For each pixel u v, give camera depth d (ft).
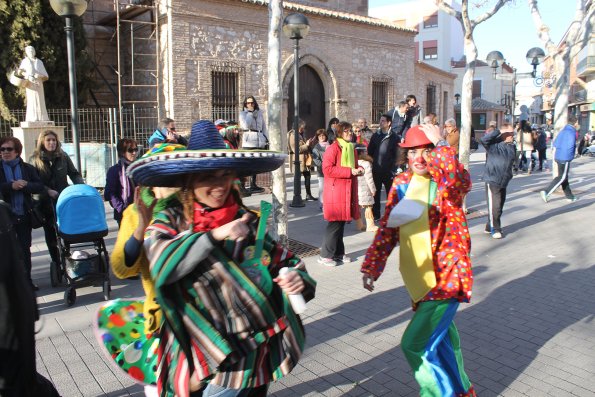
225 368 7.34
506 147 27.27
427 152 10.52
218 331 7.18
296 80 37.27
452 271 10.21
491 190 27.61
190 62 52.08
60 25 50.11
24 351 8.28
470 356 14.10
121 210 20.88
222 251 7.40
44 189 19.11
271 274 8.04
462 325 16.20
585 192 44.62
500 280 20.71
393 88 72.18
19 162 19.04
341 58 64.95
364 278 11.18
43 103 42.32
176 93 51.37
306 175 40.50
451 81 100.94
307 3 70.90
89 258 18.67
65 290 19.62
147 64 55.83
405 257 10.48
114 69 58.65
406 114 36.83
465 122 33.99
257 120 38.55
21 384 8.34
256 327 7.46
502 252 25.11
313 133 63.72
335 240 22.84
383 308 17.70
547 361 13.79
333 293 19.27
